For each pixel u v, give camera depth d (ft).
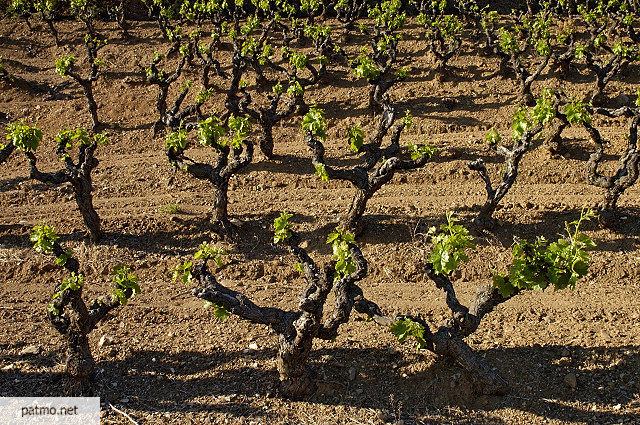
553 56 61.82
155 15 77.66
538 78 64.39
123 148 55.57
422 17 69.46
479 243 40.52
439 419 26.07
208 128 37.29
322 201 46.16
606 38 74.13
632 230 41.75
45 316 34.58
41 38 76.79
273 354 30.22
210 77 66.33
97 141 39.24
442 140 54.29
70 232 42.22
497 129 56.34
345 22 75.15
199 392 27.61
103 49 73.61
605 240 40.93
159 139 56.54
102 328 33.09
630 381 28.14
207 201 46.29
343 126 57.52
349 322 33.09
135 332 32.73
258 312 25.30
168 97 63.05
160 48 74.02
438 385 27.68
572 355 29.94
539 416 26.22
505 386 27.04
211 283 25.62
